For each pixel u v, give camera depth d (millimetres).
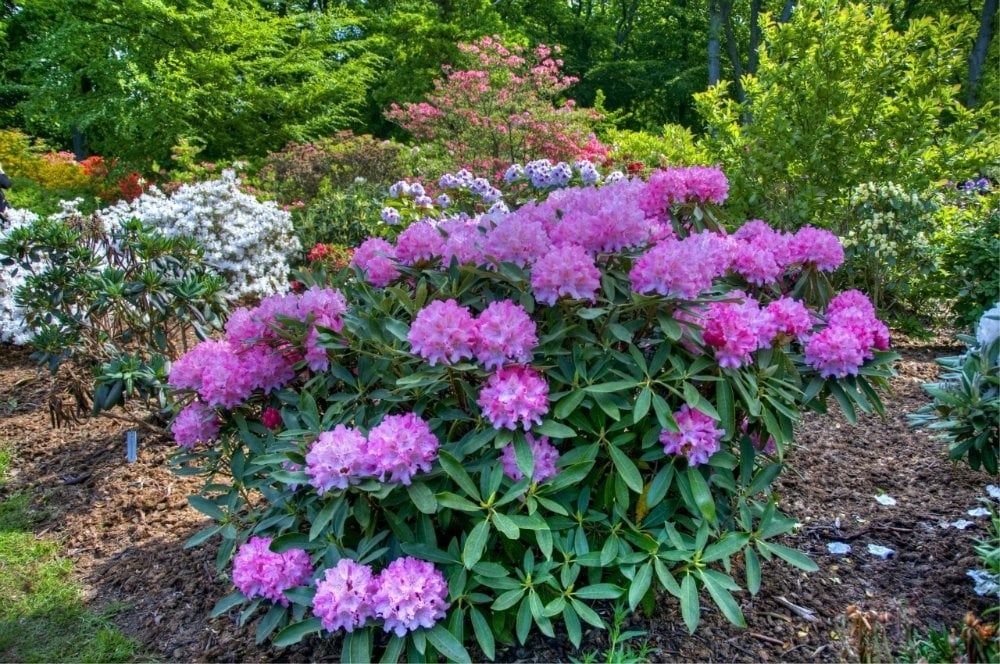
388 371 2123
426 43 15758
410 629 1752
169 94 10203
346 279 2518
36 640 2281
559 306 2012
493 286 2176
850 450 3244
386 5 16953
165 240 3715
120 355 3600
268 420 2305
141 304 3523
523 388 1806
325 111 12312
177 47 11016
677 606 2195
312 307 2277
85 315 3625
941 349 4723
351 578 1756
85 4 10859
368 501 1896
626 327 1992
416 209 4582
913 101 5355
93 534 2881
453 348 1812
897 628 2055
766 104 5559
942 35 5355
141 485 3197
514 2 20516
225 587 2447
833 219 5312
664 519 2023
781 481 2965
